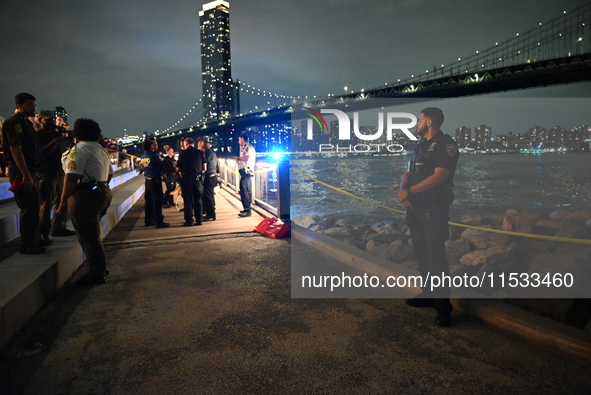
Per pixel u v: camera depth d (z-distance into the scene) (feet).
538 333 7.69
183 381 6.66
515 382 6.56
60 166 13.74
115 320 9.10
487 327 8.59
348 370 6.97
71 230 15.42
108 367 7.10
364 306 9.84
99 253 11.53
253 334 8.39
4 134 11.15
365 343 7.95
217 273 12.57
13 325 8.21
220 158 48.88
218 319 9.14
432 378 6.70
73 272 12.59
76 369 7.04
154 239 17.48
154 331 8.54
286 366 7.11
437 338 8.13
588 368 6.93
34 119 14.64
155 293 10.84
